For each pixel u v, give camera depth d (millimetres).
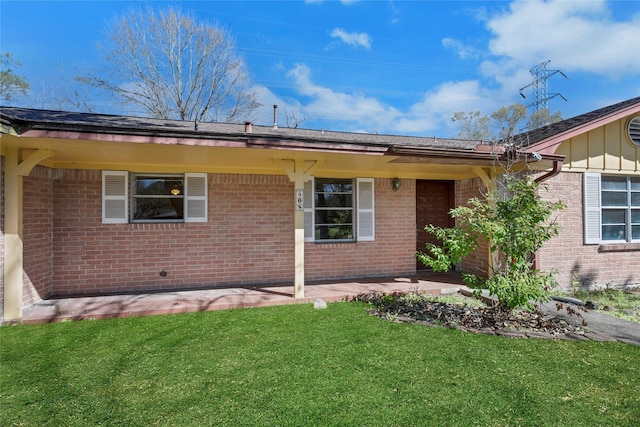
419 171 8578
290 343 4480
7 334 4871
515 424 2777
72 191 7023
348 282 8180
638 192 8477
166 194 7617
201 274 7691
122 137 4777
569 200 7793
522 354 4129
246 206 7977
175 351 4242
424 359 3982
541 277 5305
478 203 5715
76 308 5938
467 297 7074
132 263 7336
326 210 8648
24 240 5914
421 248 9500
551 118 27266
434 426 2740
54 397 3188
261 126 10656
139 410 2969
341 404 3047
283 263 8234
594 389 3318
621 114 7367
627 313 5992
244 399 3131
